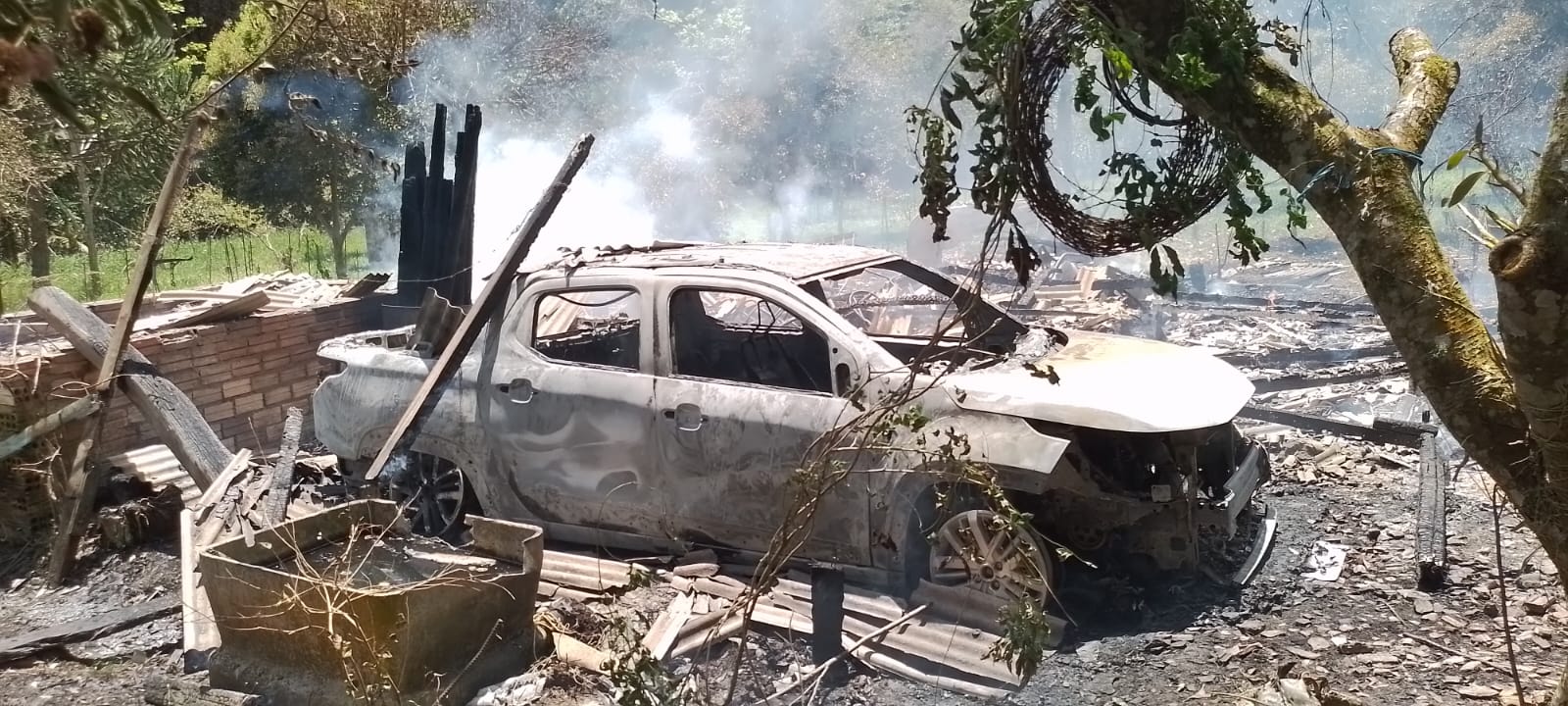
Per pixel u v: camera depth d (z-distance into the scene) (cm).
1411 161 298
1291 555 538
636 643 385
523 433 545
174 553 596
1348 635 456
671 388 512
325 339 831
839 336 489
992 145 305
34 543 613
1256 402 852
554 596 505
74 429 613
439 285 870
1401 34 375
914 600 466
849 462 471
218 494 616
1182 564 481
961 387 467
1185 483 468
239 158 1490
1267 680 421
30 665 484
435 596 409
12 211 889
